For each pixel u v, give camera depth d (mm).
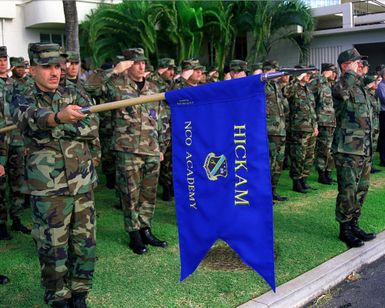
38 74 3146
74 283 3363
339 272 4305
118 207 6402
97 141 3709
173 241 5074
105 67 7715
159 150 4910
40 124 2949
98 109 2877
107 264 4438
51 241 3152
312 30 16281
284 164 9016
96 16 13578
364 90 4918
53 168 3143
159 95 2826
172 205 6578
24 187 3236
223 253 4738
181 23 14023
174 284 3975
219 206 2770
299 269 4285
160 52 14844
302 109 7082
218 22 14445
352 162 4812
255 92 2566
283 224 5586
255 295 3773
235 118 2643
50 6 13977
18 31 14430
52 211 3141
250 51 15703
